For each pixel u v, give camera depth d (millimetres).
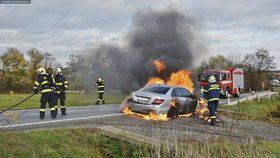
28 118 12969
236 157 8812
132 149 9414
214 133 12070
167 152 8789
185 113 15258
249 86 60562
